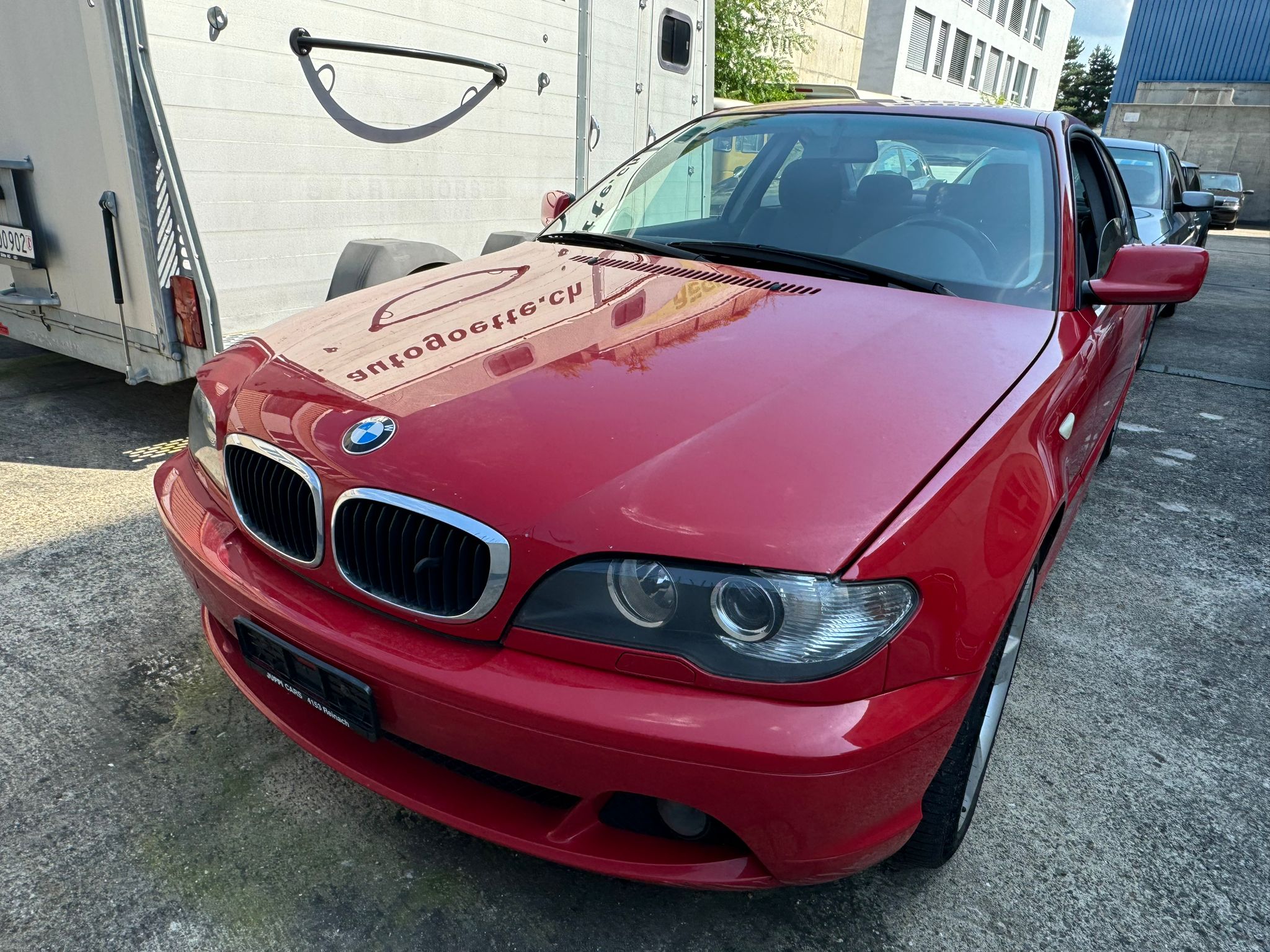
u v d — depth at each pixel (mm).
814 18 17250
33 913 1569
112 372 4629
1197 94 26000
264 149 3221
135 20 2738
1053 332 2029
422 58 3713
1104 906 1723
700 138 2877
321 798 1877
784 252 2350
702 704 1248
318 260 3535
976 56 30312
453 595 1390
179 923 1572
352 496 1455
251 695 1762
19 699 2107
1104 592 3012
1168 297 2152
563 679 1299
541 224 4656
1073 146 2717
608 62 4824
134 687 2180
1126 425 4969
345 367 1771
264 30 3121
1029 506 1555
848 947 1605
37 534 2879
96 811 1801
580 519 1305
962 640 1361
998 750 2162
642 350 1737
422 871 1713
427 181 3922
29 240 3385
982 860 1821
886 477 1372
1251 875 1823
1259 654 2676
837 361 1696
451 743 1392
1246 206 24438
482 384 1622
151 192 2955
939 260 2238
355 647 1423
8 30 3115
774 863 1348
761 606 1234
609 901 1671
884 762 1279
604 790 1317
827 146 2602
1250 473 4301
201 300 3039
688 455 1385
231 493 1725
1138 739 2236
